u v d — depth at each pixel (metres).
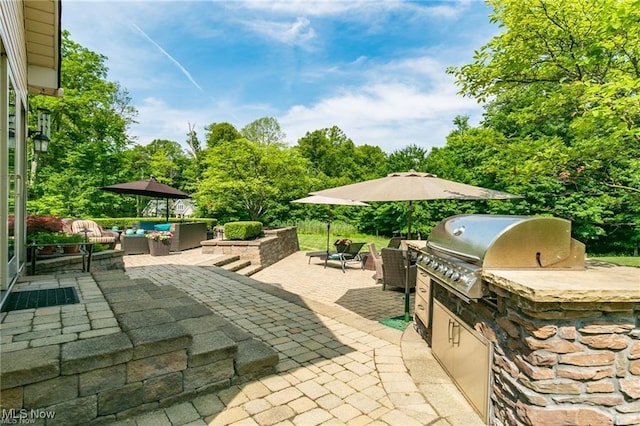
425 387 2.85
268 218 19.83
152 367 2.47
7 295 3.48
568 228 2.31
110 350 2.30
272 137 29.19
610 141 3.93
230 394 2.74
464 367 2.69
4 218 3.48
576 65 4.02
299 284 8.03
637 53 3.50
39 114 6.84
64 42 15.70
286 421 2.40
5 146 3.45
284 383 2.95
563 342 1.83
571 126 3.91
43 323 2.84
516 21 4.05
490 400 2.32
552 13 3.82
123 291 3.92
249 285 6.57
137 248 10.72
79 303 3.42
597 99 3.25
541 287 1.76
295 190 18.91
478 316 2.52
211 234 15.38
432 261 3.15
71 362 2.16
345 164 30.38
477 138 5.89
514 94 5.16
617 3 3.09
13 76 3.93
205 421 2.38
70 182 16.23
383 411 2.54
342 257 10.25
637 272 2.23
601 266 2.49
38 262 5.27
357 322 4.57
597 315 1.85
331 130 38.03
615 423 1.83
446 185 4.38
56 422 2.12
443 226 3.33
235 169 17.72
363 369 3.24
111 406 2.30
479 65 4.69
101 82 16.69
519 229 2.28
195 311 3.81
